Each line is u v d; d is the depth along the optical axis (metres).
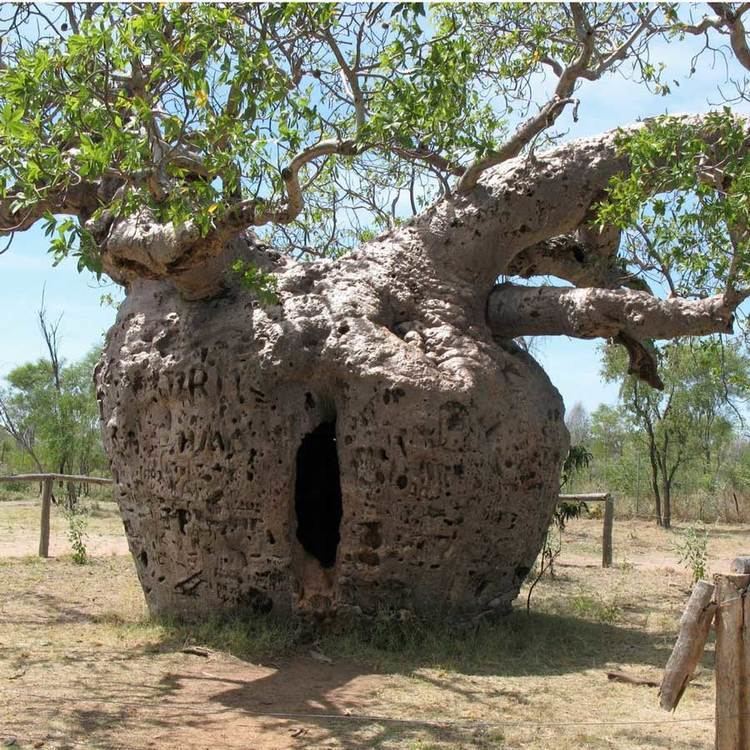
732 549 16.72
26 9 8.45
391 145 6.96
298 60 7.25
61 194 7.40
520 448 7.72
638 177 7.19
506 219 8.09
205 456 7.61
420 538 7.39
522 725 5.66
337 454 7.88
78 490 25.25
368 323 7.62
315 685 6.43
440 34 8.13
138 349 8.13
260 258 8.36
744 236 6.87
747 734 3.98
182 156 6.35
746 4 8.40
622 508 25.67
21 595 9.74
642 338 7.70
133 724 5.52
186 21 6.01
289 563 7.54
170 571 7.98
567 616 9.30
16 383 29.20
